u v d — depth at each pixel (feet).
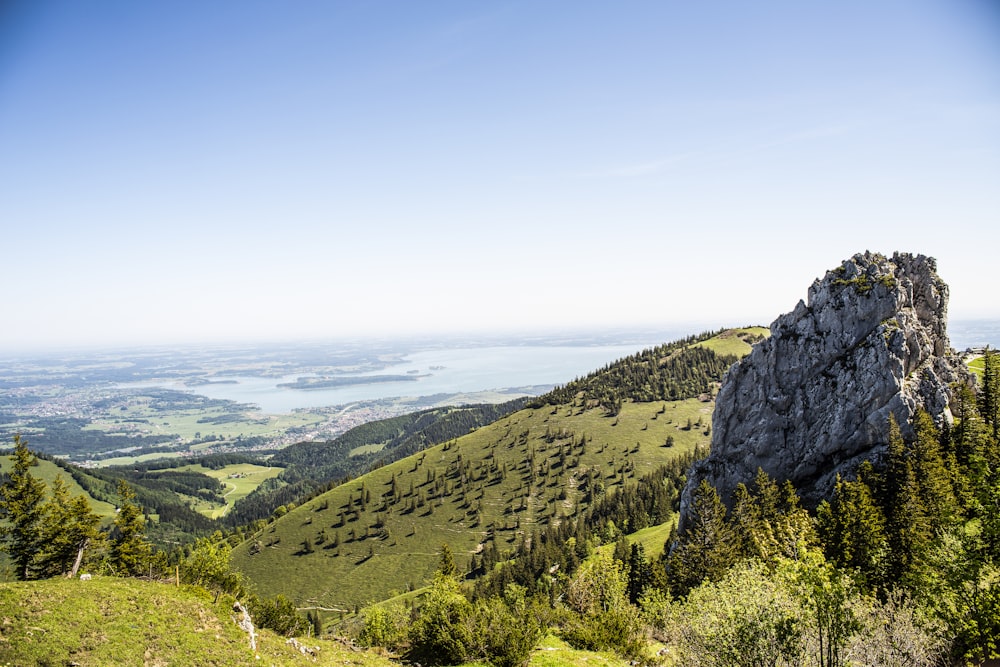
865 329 333.42
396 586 615.57
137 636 99.66
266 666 106.32
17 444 214.48
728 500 364.99
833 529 219.61
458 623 134.51
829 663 101.14
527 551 576.61
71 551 219.82
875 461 294.05
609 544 500.74
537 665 128.57
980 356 415.23
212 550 180.34
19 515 210.38
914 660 107.04
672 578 287.69
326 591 626.23
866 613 112.16
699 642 120.78
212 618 116.88
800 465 340.39
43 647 88.89
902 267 354.13
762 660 103.50
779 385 359.25
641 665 142.51
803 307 370.32
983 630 114.42
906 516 203.31
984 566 119.55
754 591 113.50
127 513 245.65
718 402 390.42
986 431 262.47
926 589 131.34
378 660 130.41
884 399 306.14
